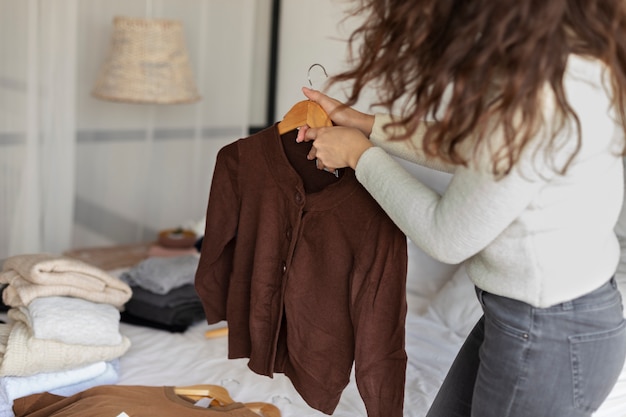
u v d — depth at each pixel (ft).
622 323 3.71
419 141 4.32
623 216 6.83
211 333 7.24
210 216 5.11
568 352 3.57
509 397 3.69
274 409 5.75
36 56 9.37
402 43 3.38
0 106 9.32
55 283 6.38
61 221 10.07
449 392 4.46
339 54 10.42
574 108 3.23
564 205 3.44
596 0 3.23
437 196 3.67
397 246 4.46
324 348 4.89
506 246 3.53
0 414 5.50
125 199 10.87
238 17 11.32
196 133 11.28
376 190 3.87
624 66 3.31
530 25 3.04
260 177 4.89
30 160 9.53
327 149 4.14
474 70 3.11
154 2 10.52
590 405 3.70
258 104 12.13
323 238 4.76
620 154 3.49
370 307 4.59
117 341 6.28
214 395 5.89
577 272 3.53
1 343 6.03
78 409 5.29
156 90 9.68
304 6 11.12
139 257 9.52
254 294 4.96
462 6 3.18
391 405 4.62
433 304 7.65
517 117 3.17
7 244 9.67
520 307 3.61
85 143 10.35
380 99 3.66
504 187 3.25
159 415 5.35
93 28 10.09
